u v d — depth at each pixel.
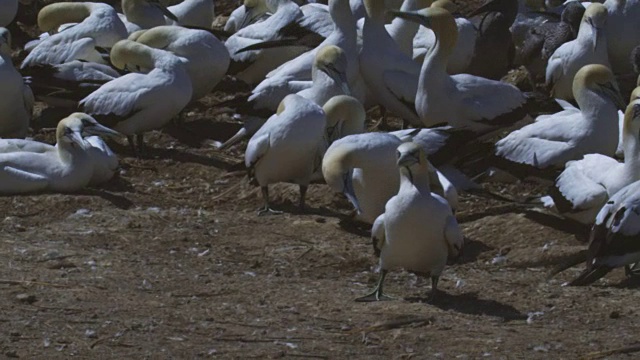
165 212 16.27
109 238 15.20
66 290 13.14
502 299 13.24
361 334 12.02
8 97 19.05
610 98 17.33
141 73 19.30
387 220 12.83
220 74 20.83
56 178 16.77
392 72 19.48
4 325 12.04
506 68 22.56
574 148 17.16
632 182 15.21
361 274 14.23
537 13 24.31
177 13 24.14
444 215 12.77
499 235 15.53
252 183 16.92
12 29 26.17
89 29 21.28
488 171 17.83
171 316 12.41
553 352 11.62
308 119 16.27
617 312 12.70
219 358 11.32
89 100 18.95
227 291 13.30
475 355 11.52
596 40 20.88
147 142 19.89
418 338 11.93
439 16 18.33
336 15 19.86
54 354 11.36
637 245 13.73
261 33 22.22
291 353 11.48
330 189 17.20
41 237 15.16
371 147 15.16
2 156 16.62
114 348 11.53
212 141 20.03
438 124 17.89
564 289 13.69
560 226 15.62
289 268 14.34
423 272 13.38
